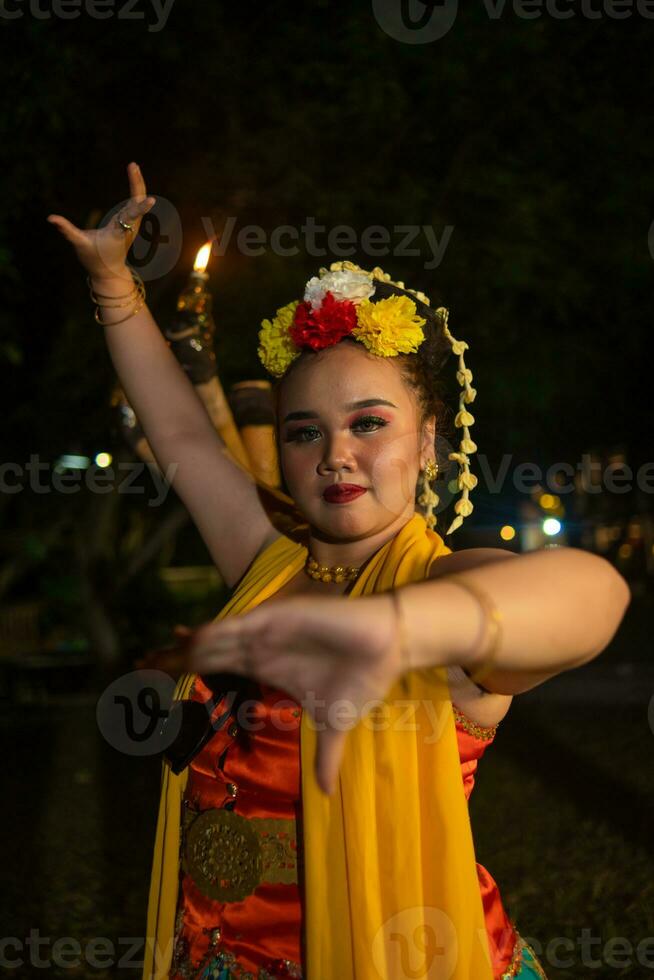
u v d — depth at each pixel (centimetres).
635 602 2275
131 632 1825
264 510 232
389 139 1071
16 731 1149
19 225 1110
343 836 177
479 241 1062
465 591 129
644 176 1108
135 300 240
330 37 1074
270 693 194
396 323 191
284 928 188
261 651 122
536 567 137
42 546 1541
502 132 1119
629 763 859
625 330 1322
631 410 1529
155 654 129
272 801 192
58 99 906
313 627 121
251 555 230
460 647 126
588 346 1322
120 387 267
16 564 1587
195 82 1048
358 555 202
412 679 171
